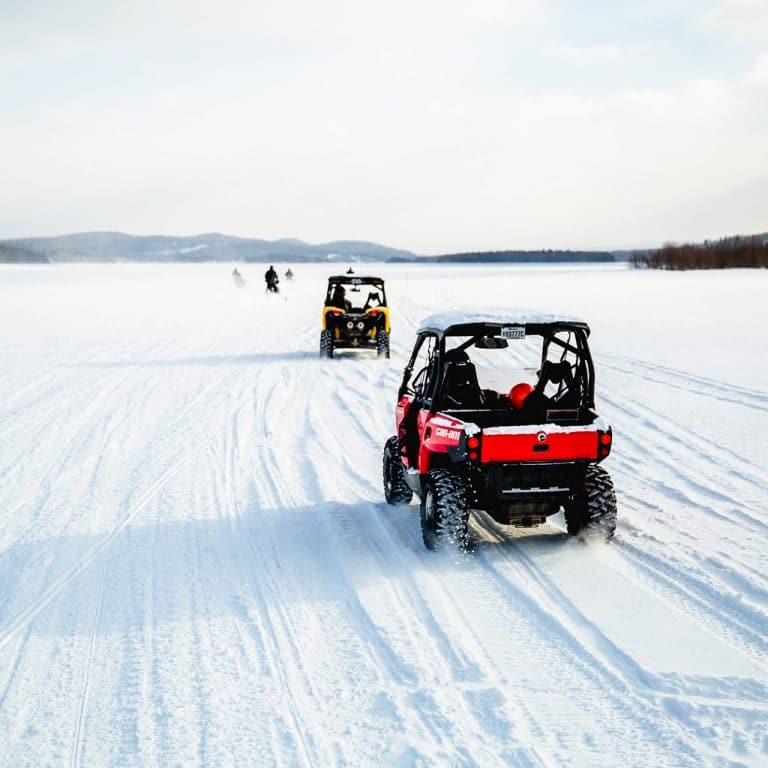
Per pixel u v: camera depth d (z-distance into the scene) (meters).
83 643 4.66
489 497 5.65
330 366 15.95
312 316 28.92
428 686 4.01
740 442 9.19
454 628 4.66
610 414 10.84
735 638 4.45
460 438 5.54
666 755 3.38
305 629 4.74
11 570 5.85
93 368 15.71
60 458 9.09
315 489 7.76
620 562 5.65
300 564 5.81
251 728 3.71
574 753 3.41
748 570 5.44
